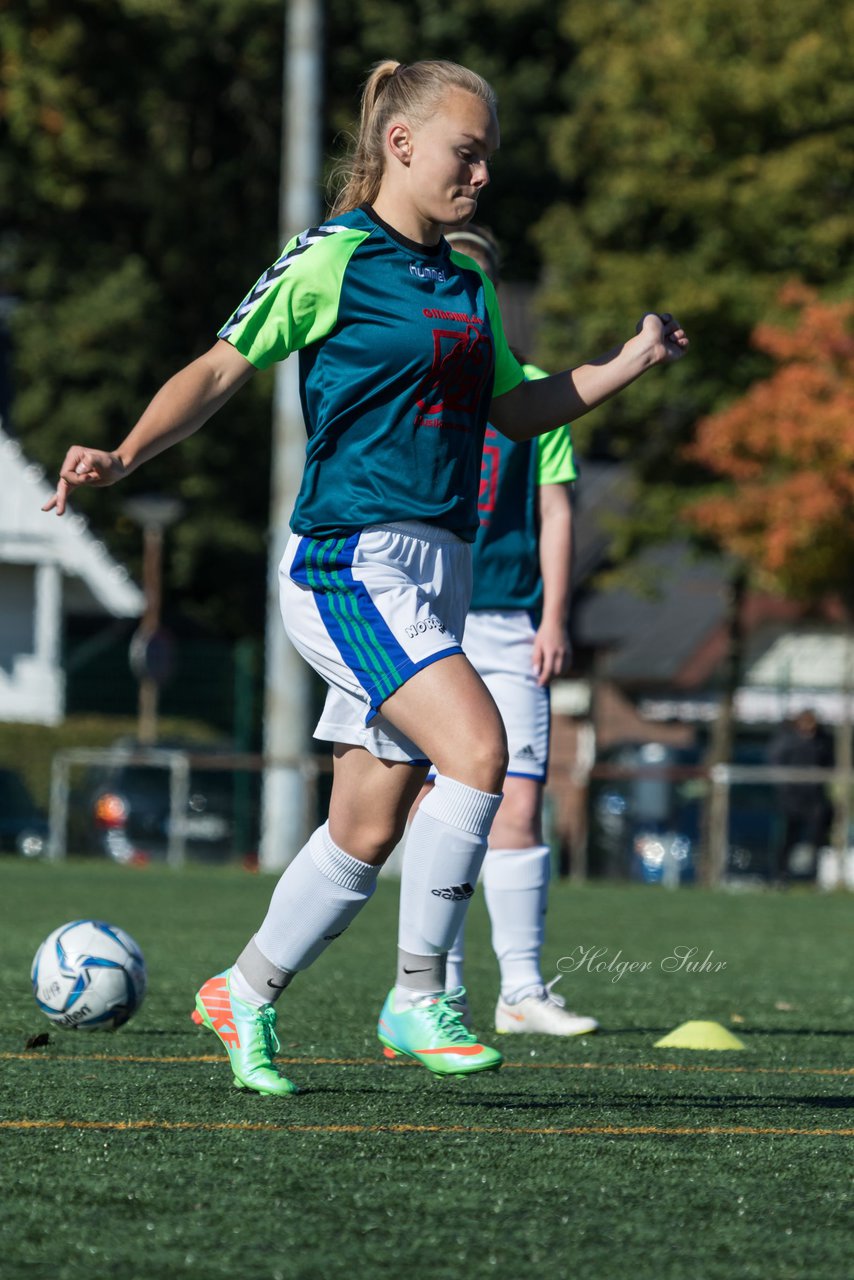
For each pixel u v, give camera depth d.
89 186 131.50
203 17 128.88
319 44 71.50
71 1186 11.45
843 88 85.88
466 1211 10.97
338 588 14.19
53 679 110.94
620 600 133.25
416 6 134.50
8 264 134.12
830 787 74.19
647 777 71.69
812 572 81.38
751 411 81.56
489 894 21.97
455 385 14.39
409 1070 17.52
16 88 122.44
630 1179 12.02
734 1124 14.47
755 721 105.00
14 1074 16.62
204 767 76.50
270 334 14.15
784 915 48.69
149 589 102.38
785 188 85.44
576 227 95.62
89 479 13.52
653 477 93.12
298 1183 11.65
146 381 129.62
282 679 71.94
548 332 96.31
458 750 13.88
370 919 44.19
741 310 86.75
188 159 135.38
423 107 14.40
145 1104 14.77
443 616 14.48
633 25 92.00
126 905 44.81
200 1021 15.88
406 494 14.21
